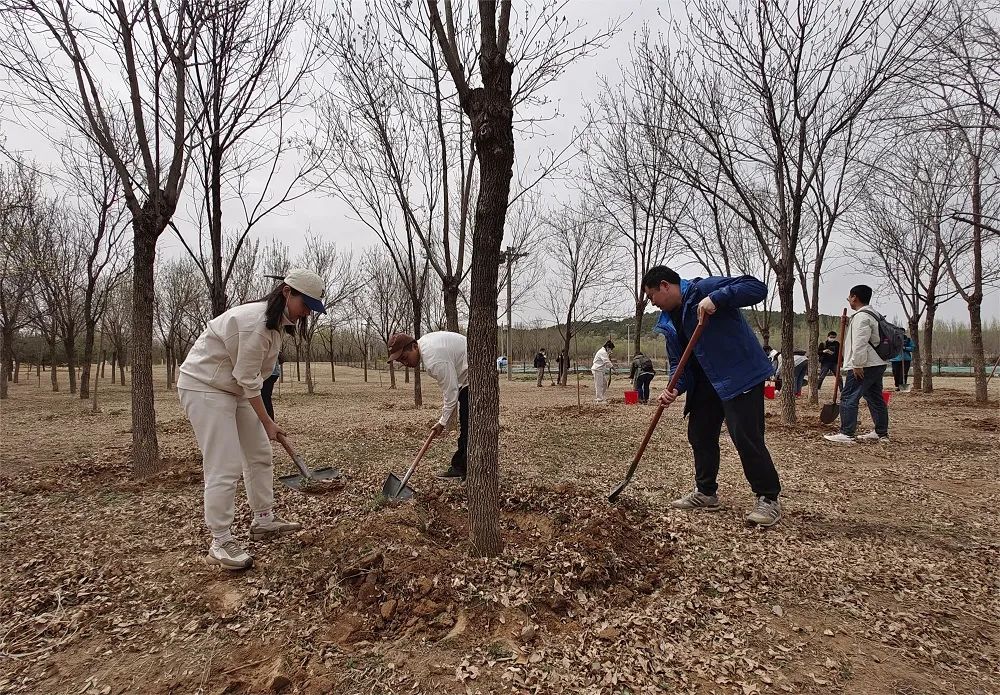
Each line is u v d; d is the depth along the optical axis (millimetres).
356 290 20234
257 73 6070
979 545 3512
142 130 5328
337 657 2471
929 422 8281
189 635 2672
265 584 3102
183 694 2275
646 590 2971
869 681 2273
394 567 3047
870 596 2906
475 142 3117
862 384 6766
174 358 23438
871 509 4223
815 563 3264
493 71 3016
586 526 3650
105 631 2719
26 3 4688
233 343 3281
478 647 2500
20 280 13898
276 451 6711
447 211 8492
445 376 4742
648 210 12484
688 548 3479
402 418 9828
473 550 3225
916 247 12859
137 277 5418
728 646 2506
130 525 4047
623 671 2338
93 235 14492
